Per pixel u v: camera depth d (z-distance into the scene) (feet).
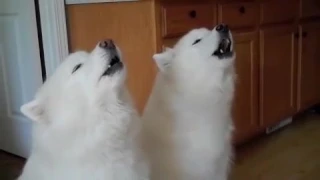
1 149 5.16
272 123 5.76
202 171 3.02
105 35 4.11
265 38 5.36
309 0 6.20
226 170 3.25
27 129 4.72
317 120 6.62
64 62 2.61
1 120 5.04
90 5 4.04
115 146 2.45
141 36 4.01
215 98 3.09
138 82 4.11
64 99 2.46
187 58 3.11
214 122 3.07
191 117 2.99
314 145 5.54
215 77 3.11
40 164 2.43
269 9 5.39
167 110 2.98
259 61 5.32
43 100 2.48
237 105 5.04
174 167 2.96
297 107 6.30
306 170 4.77
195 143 2.98
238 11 4.86
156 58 3.11
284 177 4.61
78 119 2.41
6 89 4.84
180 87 3.03
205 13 4.42
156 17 3.91
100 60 2.39
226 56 3.13
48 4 3.93
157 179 2.92
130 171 2.46
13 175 4.45
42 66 4.33
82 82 2.43
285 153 5.30
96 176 2.38
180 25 4.15
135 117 2.57
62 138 2.41
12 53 4.61
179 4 4.12
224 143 3.13
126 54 4.13
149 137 2.94
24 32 4.38
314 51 6.50
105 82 2.39
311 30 6.36
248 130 5.30
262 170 4.80
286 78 5.94
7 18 4.54
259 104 5.45
